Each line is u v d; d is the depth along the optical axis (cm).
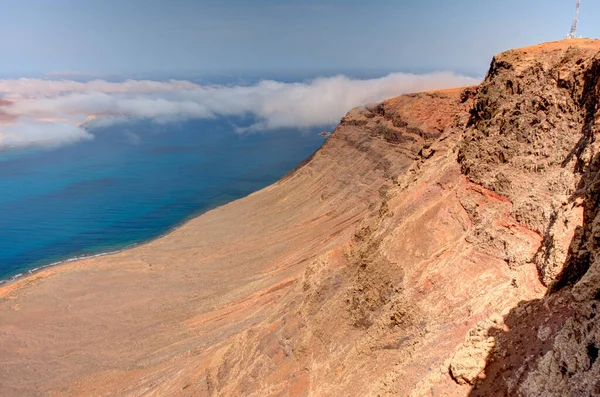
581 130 3064
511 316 2161
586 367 1379
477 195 3450
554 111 3303
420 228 3606
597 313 1410
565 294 1939
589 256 1845
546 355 1644
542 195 2919
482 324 2188
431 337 2672
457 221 3456
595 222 1812
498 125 3650
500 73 3959
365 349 3231
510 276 2719
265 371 3816
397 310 3145
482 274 2895
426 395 2058
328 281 4109
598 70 3028
